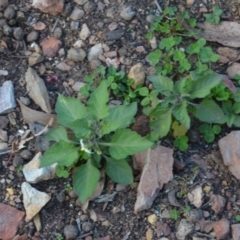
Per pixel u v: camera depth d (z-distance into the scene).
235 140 0.37
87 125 0.35
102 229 0.37
